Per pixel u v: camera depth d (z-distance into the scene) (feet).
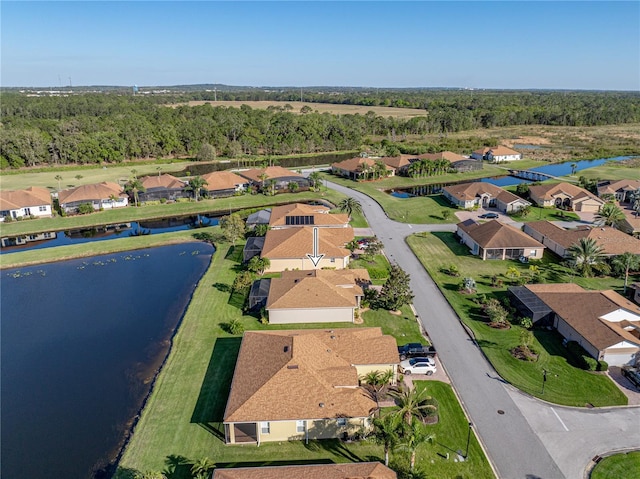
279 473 92.17
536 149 564.71
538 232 248.11
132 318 174.60
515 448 108.37
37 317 175.63
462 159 448.24
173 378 134.41
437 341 153.99
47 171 440.86
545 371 130.82
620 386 131.54
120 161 490.90
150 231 282.15
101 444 112.98
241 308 176.76
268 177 368.07
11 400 129.29
